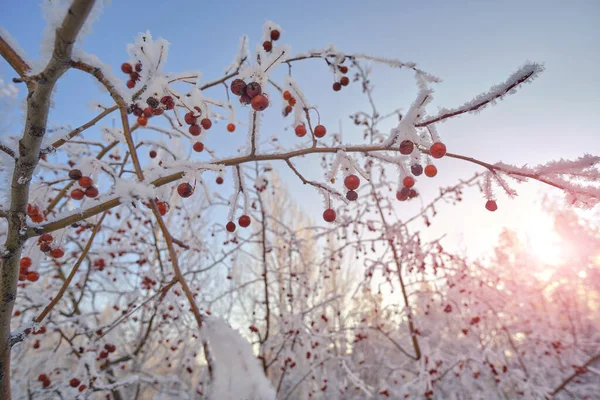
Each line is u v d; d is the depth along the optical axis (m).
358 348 5.84
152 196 1.03
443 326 5.91
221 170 1.41
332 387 5.58
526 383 4.44
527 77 1.13
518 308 5.59
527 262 6.24
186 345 5.23
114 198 1.19
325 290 6.88
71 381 2.45
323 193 1.41
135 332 5.49
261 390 0.80
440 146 1.28
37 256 1.66
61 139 1.30
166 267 4.42
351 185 1.36
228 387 0.79
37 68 1.03
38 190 1.72
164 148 2.76
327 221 1.39
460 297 5.36
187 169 1.37
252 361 0.85
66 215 1.18
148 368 5.39
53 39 1.03
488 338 5.64
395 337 6.05
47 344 4.72
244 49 2.25
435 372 4.20
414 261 4.28
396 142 1.33
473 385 5.11
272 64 1.41
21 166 1.05
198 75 1.69
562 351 5.54
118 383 2.50
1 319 1.08
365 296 5.16
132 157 1.12
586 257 5.88
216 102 1.74
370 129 4.68
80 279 4.14
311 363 4.62
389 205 4.70
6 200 1.35
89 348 3.06
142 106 1.47
